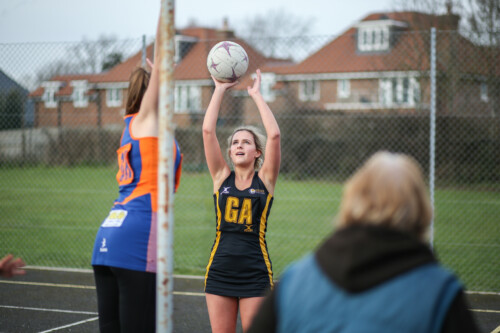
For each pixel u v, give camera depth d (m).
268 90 43.84
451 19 35.62
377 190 3.03
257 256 6.84
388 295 2.83
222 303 6.80
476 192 29.72
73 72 22.30
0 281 13.34
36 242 18.44
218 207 7.07
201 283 13.25
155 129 5.71
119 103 22.88
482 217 24.42
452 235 20.66
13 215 23.89
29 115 22.62
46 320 10.23
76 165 33.81
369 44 33.50
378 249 2.89
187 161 33.09
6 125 22.20
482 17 30.80
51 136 32.12
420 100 30.44
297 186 32.94
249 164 7.20
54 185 30.86
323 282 3.00
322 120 34.44
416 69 30.19
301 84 45.00
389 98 32.62
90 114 23.53
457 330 2.81
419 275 2.87
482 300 11.91
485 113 28.52
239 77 8.02
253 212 6.92
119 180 5.87
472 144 29.50
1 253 16.67
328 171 34.16
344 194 3.21
